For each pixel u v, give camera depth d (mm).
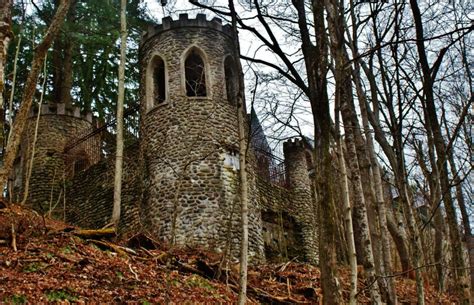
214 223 17781
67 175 24641
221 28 21781
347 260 18016
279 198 23516
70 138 25875
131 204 20141
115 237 12570
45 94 29562
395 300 8609
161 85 22219
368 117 10016
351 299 7215
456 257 7652
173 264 12094
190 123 19656
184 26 21391
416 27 7781
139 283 10094
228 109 20406
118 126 14344
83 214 22453
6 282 8430
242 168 8094
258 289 12102
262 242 19328
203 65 21031
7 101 24953
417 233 8219
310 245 23453
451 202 7844
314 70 7664
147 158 19984
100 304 8727
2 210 11219
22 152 25453
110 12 26266
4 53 10594
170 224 17953
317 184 7367
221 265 12164
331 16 8312
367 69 9711
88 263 10180
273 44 7891
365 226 8750
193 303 10133
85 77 29812
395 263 19031
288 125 9367
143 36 22219
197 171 18672
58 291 8633
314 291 12789
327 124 7516
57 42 28766
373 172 9672
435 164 8453
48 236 10914
